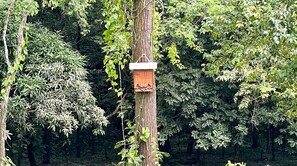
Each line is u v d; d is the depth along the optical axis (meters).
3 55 8.31
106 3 3.89
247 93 8.66
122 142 3.94
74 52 9.52
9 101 8.16
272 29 3.88
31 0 5.85
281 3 3.91
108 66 4.03
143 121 3.83
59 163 13.02
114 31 3.95
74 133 13.95
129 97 10.95
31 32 9.00
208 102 10.70
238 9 4.41
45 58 8.78
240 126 10.55
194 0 9.21
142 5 3.84
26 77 8.39
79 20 9.97
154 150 3.82
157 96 10.66
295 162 12.65
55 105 8.51
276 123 10.34
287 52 4.49
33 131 9.45
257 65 5.36
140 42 3.83
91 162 13.18
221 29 4.60
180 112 10.89
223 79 9.28
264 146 13.78
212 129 10.70
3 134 5.56
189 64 10.66
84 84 8.95
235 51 4.72
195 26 9.64
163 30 9.44
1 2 8.13
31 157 11.96
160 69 10.36
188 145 13.42
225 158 13.54
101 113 9.12
